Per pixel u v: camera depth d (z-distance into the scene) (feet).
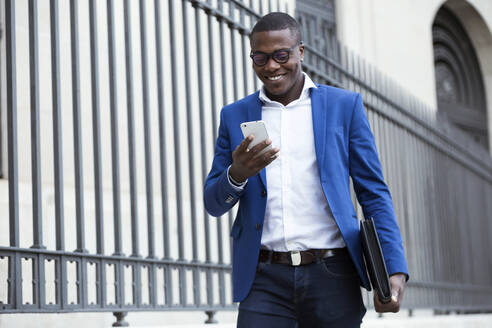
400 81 37.29
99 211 13.08
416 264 25.26
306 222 8.70
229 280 22.98
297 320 8.80
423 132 27.37
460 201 30.09
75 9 12.73
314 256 8.64
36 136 11.76
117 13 22.74
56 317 17.31
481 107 46.37
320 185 8.77
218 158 9.39
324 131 8.80
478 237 31.53
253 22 17.66
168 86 23.90
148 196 14.37
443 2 41.63
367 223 8.39
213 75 16.35
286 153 8.84
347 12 35.91
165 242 14.76
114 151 13.50
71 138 20.77
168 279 14.66
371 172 8.89
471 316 27.17
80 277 12.45
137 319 19.90
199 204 23.58
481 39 45.91
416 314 29.96
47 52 20.74
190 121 15.64
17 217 11.30
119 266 13.44
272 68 8.58
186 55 15.67
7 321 16.06
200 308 15.53
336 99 9.07
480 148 33.60
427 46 39.47
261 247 8.80
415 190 26.03
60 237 12.09
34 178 11.72
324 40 21.62
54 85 12.23
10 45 11.46
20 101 19.94
